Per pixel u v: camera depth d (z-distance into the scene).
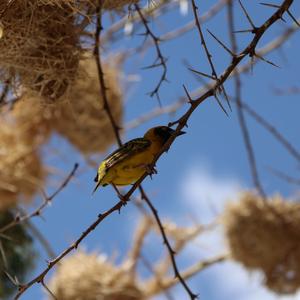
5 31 5.04
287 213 7.73
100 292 7.68
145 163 4.91
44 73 5.39
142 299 7.82
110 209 4.26
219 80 4.07
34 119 7.64
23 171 7.56
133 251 8.05
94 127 7.61
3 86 5.79
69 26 5.34
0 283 7.44
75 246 4.30
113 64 7.62
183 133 5.06
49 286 7.79
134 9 5.51
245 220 7.71
